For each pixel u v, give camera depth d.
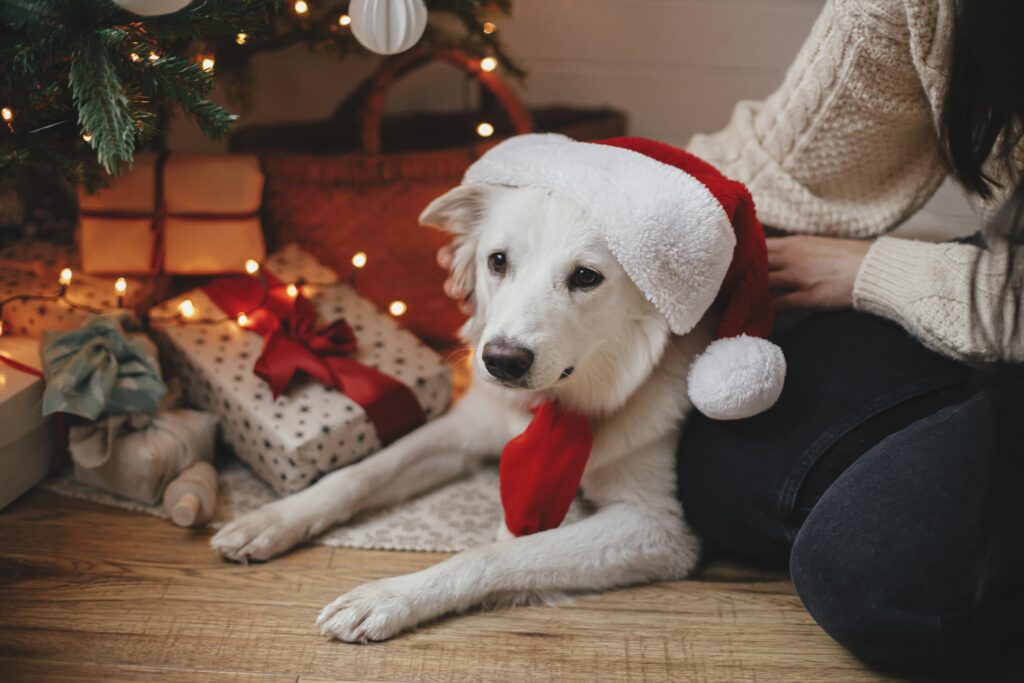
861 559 1.28
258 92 2.54
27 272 2.00
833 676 1.40
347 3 2.02
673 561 1.59
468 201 1.55
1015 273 1.12
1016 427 1.14
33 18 1.34
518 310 1.39
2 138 1.48
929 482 1.27
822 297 1.61
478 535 1.72
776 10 2.38
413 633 1.46
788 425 1.49
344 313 2.04
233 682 1.35
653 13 2.41
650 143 1.50
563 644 1.45
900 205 1.69
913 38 1.43
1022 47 1.07
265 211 2.20
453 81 2.56
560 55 2.48
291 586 1.56
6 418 1.64
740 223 1.42
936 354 1.49
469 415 1.83
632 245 1.36
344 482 1.69
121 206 1.97
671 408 1.59
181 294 2.07
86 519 1.70
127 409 1.71
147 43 1.40
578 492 1.79
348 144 2.40
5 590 1.50
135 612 1.48
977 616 1.23
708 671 1.41
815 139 1.63
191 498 1.65
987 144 1.24
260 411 1.76
